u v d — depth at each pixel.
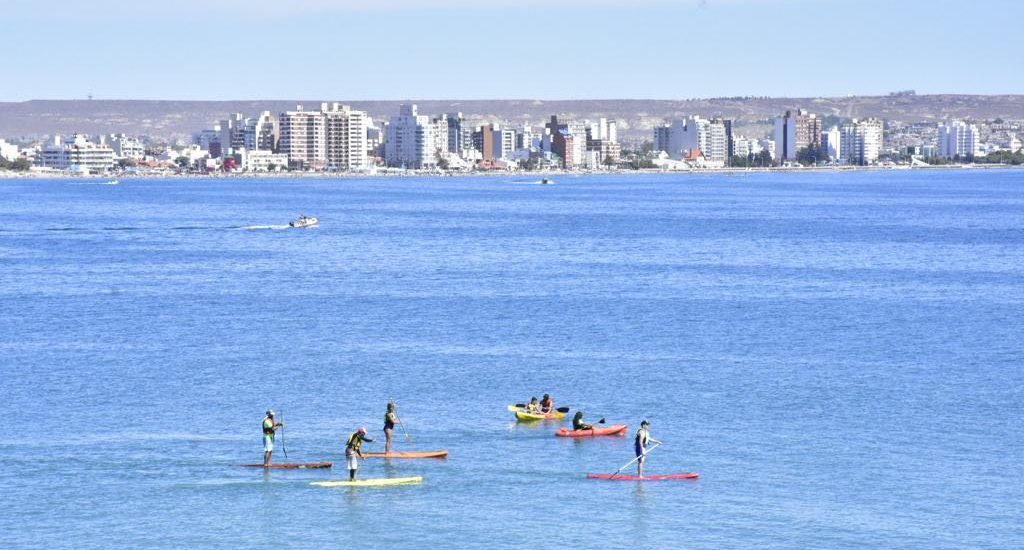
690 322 135.12
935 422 87.75
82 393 97.56
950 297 157.12
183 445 82.19
